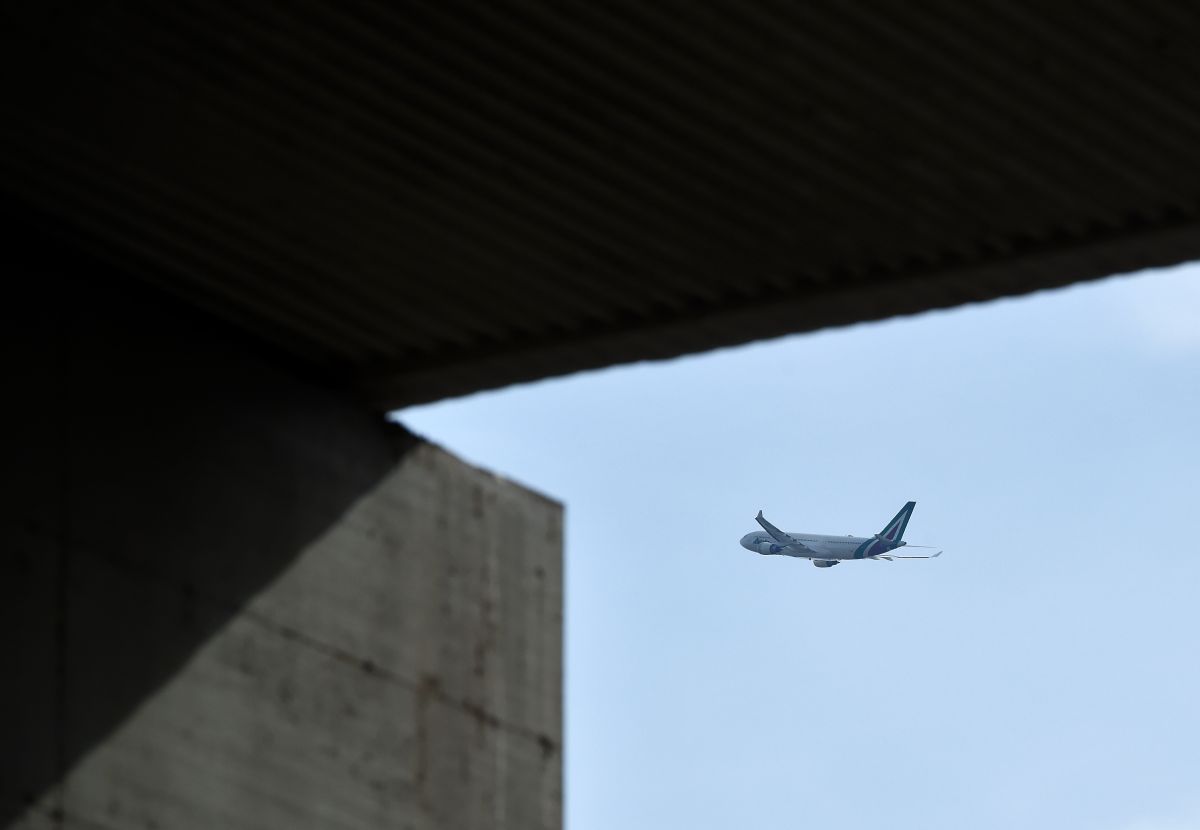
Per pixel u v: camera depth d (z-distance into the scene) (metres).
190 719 42.41
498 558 53.50
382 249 43.84
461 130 39.56
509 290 45.19
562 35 36.53
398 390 49.72
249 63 37.72
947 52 36.47
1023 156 39.38
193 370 45.16
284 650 45.41
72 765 39.31
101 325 43.03
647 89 37.94
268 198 42.06
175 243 43.66
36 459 40.38
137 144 40.28
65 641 39.91
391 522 49.88
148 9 36.28
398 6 35.97
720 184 40.78
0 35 37.03
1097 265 42.59
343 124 39.47
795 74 37.28
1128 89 37.34
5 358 40.44
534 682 53.62
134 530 42.25
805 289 44.09
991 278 43.25
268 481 46.22
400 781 47.88
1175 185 40.00
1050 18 35.47
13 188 41.62
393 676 48.56
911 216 41.47
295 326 47.06
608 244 43.09
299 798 44.75
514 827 51.41
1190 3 34.72
